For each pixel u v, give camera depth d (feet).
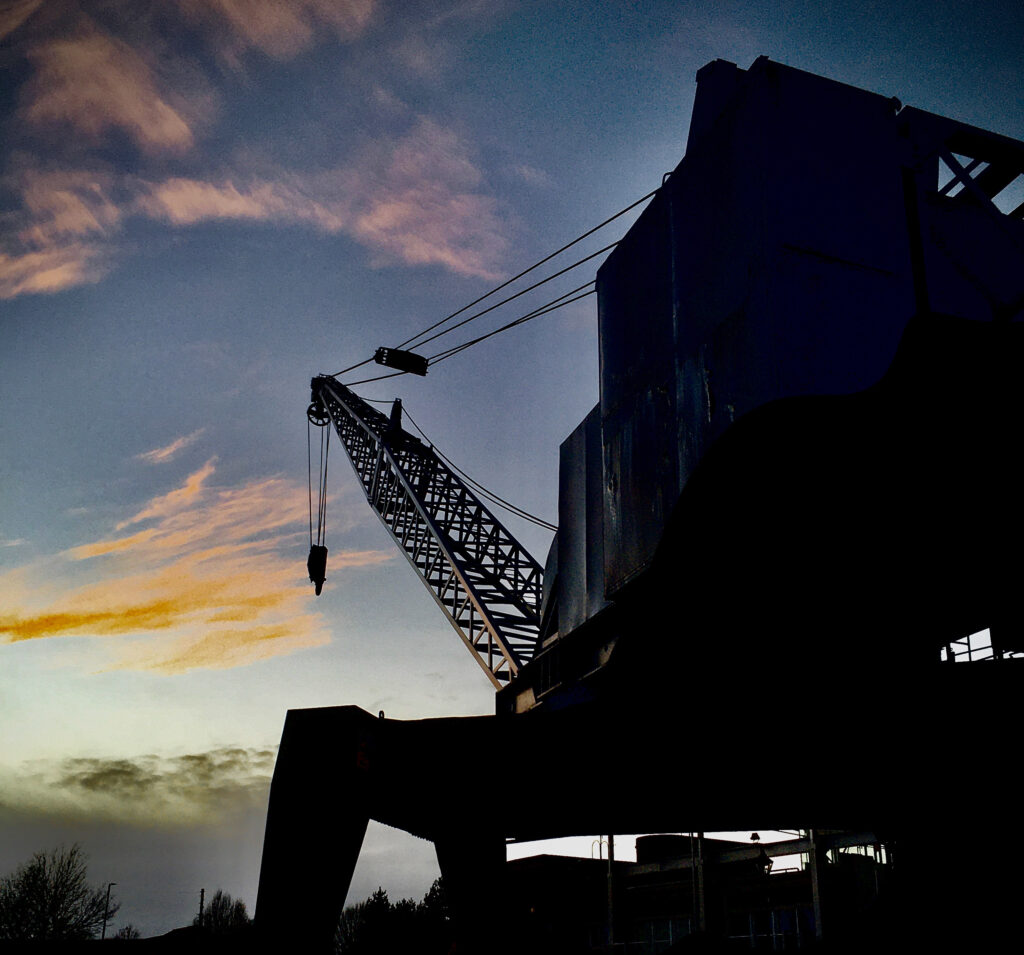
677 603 41.98
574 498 63.41
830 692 35.78
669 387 41.29
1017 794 32.14
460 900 30.86
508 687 91.61
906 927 25.32
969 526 34.40
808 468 33.76
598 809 35.58
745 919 157.48
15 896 232.73
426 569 167.73
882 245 35.99
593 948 182.91
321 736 28.35
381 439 188.03
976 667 36.11
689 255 40.73
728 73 43.42
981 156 43.47
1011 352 29.27
